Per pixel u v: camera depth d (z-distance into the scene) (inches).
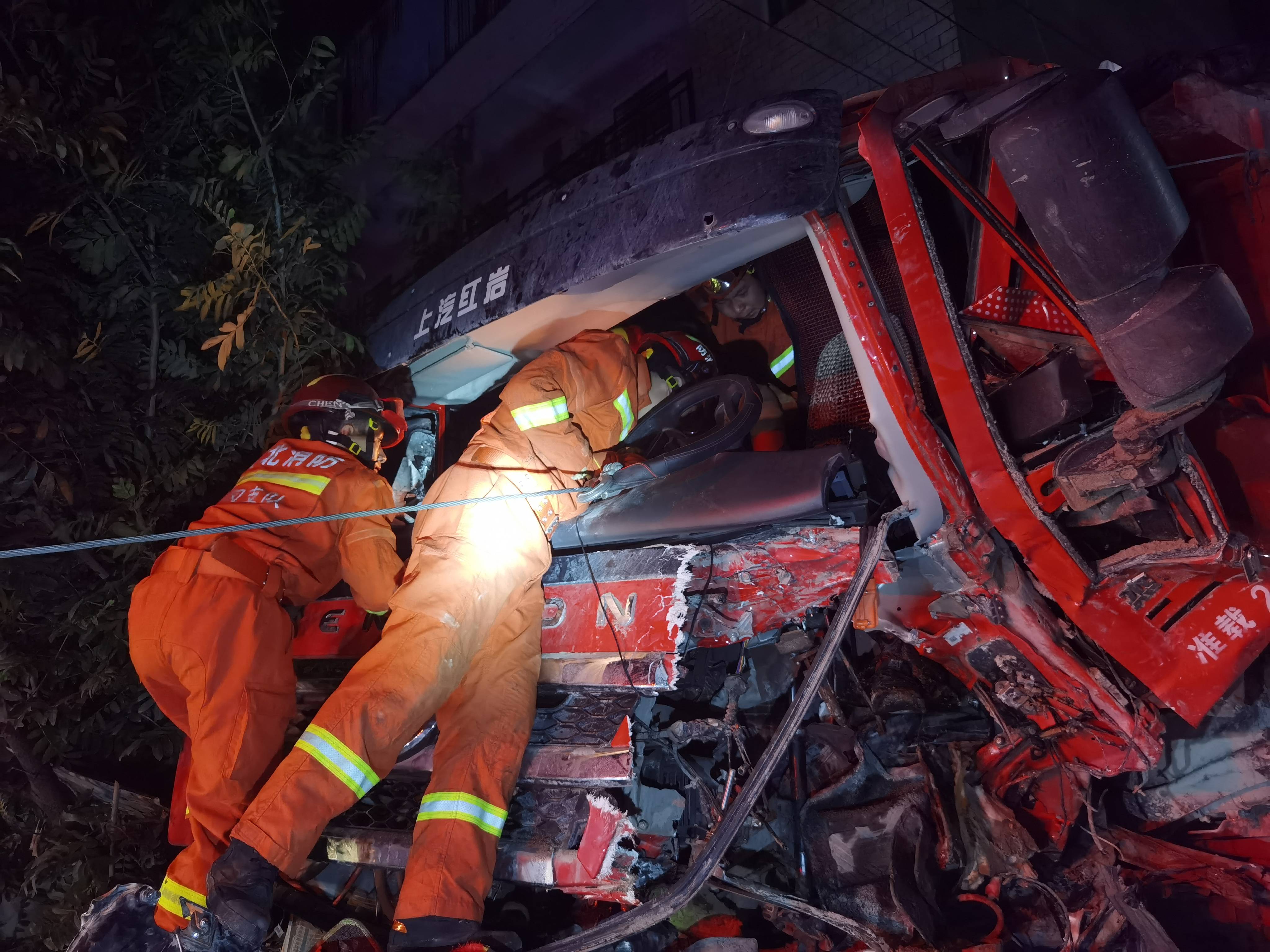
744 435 118.0
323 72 206.8
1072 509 95.0
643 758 117.9
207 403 190.9
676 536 116.0
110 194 181.0
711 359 137.1
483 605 114.3
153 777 183.9
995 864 109.3
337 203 201.0
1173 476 91.2
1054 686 109.0
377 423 140.6
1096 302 82.1
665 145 113.1
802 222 105.0
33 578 167.9
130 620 120.4
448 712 115.1
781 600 122.2
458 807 103.9
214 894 97.4
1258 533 95.4
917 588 115.6
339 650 149.4
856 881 113.3
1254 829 106.6
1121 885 105.1
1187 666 98.1
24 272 169.6
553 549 134.3
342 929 112.9
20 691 169.6
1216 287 78.4
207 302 164.9
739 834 118.6
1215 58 96.7
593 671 116.6
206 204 175.5
